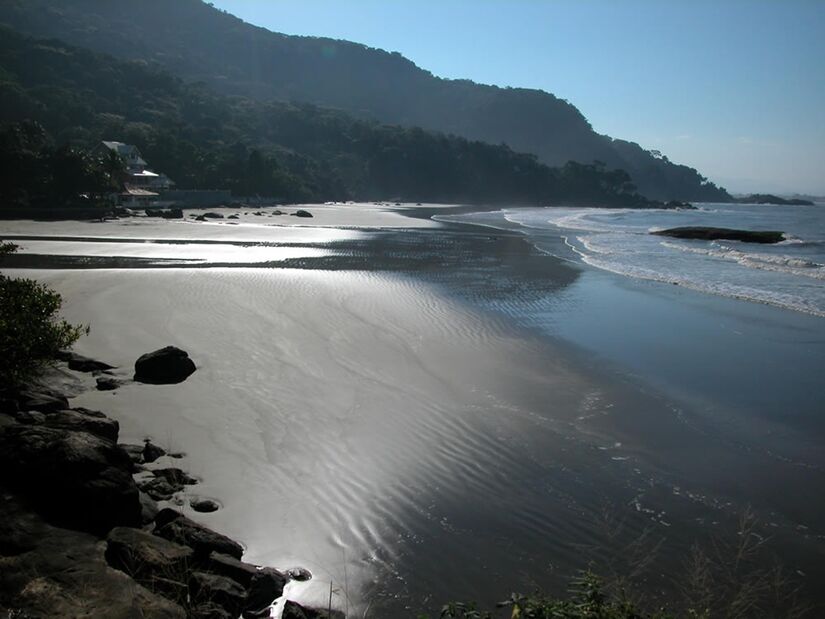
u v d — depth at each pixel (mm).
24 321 10945
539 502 7859
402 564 6457
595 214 103500
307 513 7336
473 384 12195
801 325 17766
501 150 169000
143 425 9523
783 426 10562
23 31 193000
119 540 5805
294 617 5367
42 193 56656
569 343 15438
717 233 47812
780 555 6867
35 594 4902
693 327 17406
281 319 16156
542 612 4090
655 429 10312
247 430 9508
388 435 9609
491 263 30406
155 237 41000
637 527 7352
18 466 6316
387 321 16609
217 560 5992
